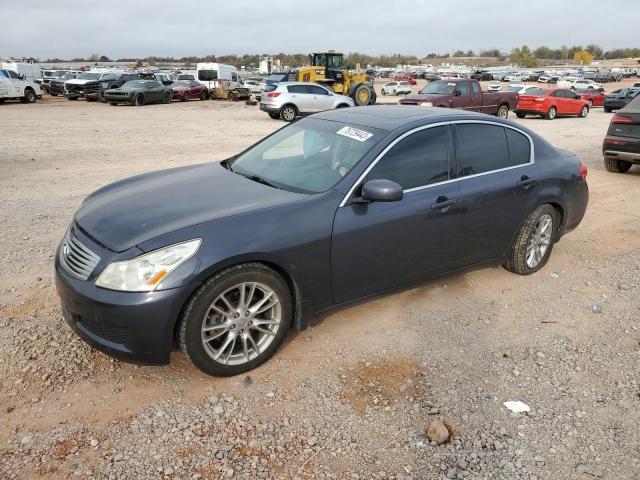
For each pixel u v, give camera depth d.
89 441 2.83
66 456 2.72
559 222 5.26
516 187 4.61
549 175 4.91
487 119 4.61
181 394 3.23
